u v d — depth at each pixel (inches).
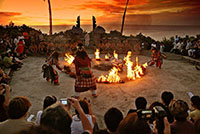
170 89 319.9
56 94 293.7
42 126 44.6
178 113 112.3
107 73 402.6
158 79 371.9
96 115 228.7
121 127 70.6
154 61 468.4
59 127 68.7
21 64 467.8
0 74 296.2
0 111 133.4
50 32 727.1
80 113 98.2
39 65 472.4
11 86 323.3
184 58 564.7
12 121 87.9
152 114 83.3
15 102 95.3
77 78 263.7
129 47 662.5
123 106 254.2
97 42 717.3
